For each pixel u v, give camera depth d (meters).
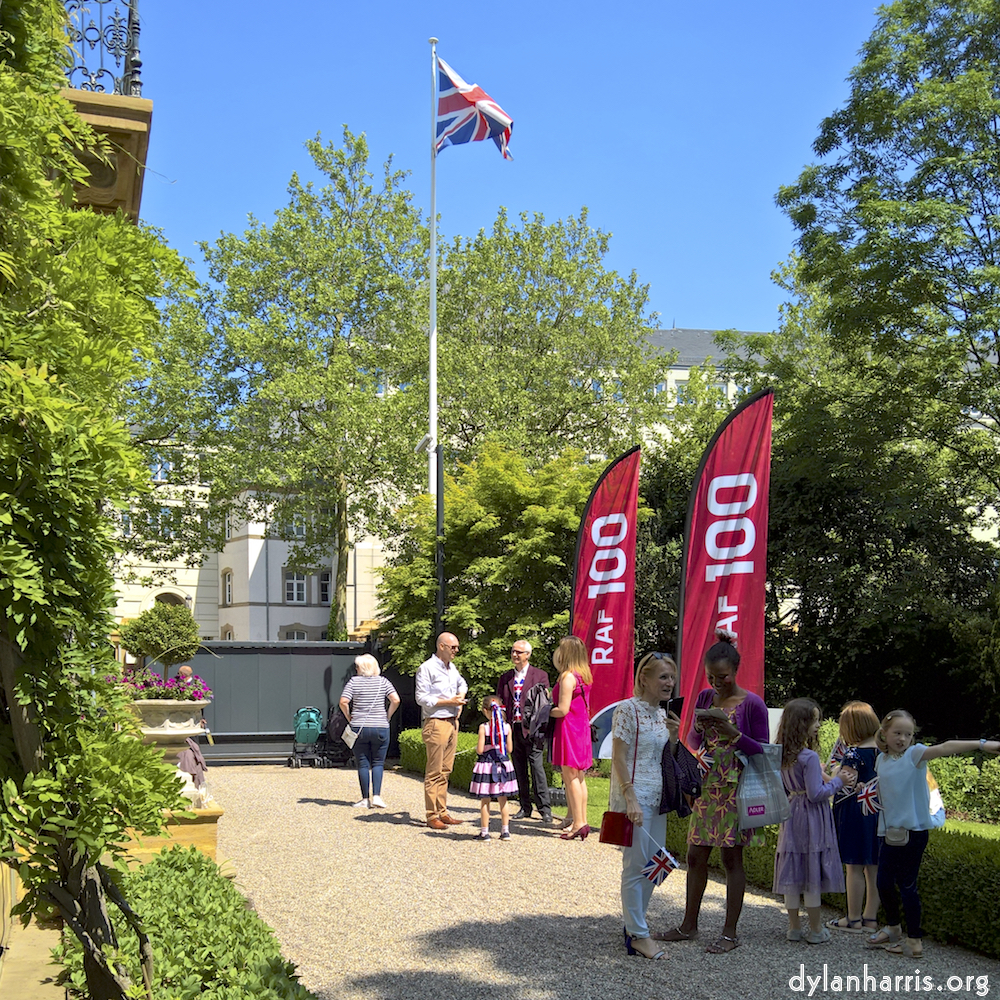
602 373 32.84
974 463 19.33
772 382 22.95
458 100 22.81
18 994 4.17
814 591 19.72
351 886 7.53
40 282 2.80
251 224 30.09
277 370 28.16
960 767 13.20
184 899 4.72
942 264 17.22
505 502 18.98
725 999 4.98
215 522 30.61
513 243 32.88
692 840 5.96
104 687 2.89
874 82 19.06
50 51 3.09
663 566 18.27
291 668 19.53
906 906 5.75
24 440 2.60
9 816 2.54
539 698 11.08
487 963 5.58
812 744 6.14
